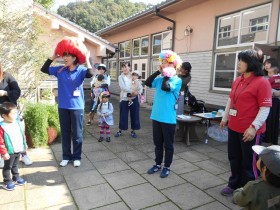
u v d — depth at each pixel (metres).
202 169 3.79
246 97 2.68
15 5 5.77
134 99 5.34
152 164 3.95
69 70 3.63
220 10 7.60
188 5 8.62
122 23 12.18
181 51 9.42
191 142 5.23
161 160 3.64
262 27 6.47
